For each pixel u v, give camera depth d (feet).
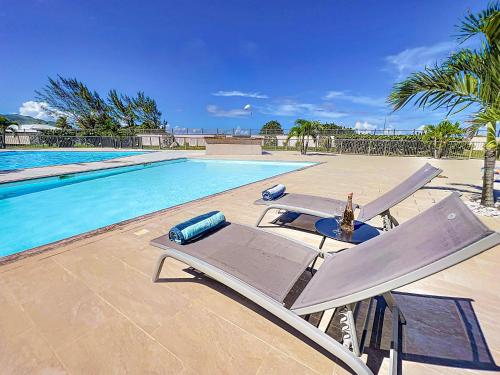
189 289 7.41
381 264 5.04
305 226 12.81
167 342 5.48
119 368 4.84
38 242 13.93
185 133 91.61
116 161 41.65
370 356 5.08
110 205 21.04
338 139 67.21
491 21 13.56
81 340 5.48
